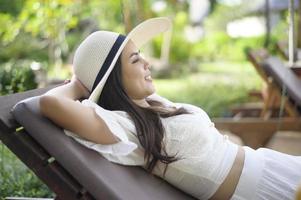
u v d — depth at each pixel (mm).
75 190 1909
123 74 2170
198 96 8531
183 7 18000
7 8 11484
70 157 1874
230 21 19031
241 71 12141
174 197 2201
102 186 1871
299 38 6977
